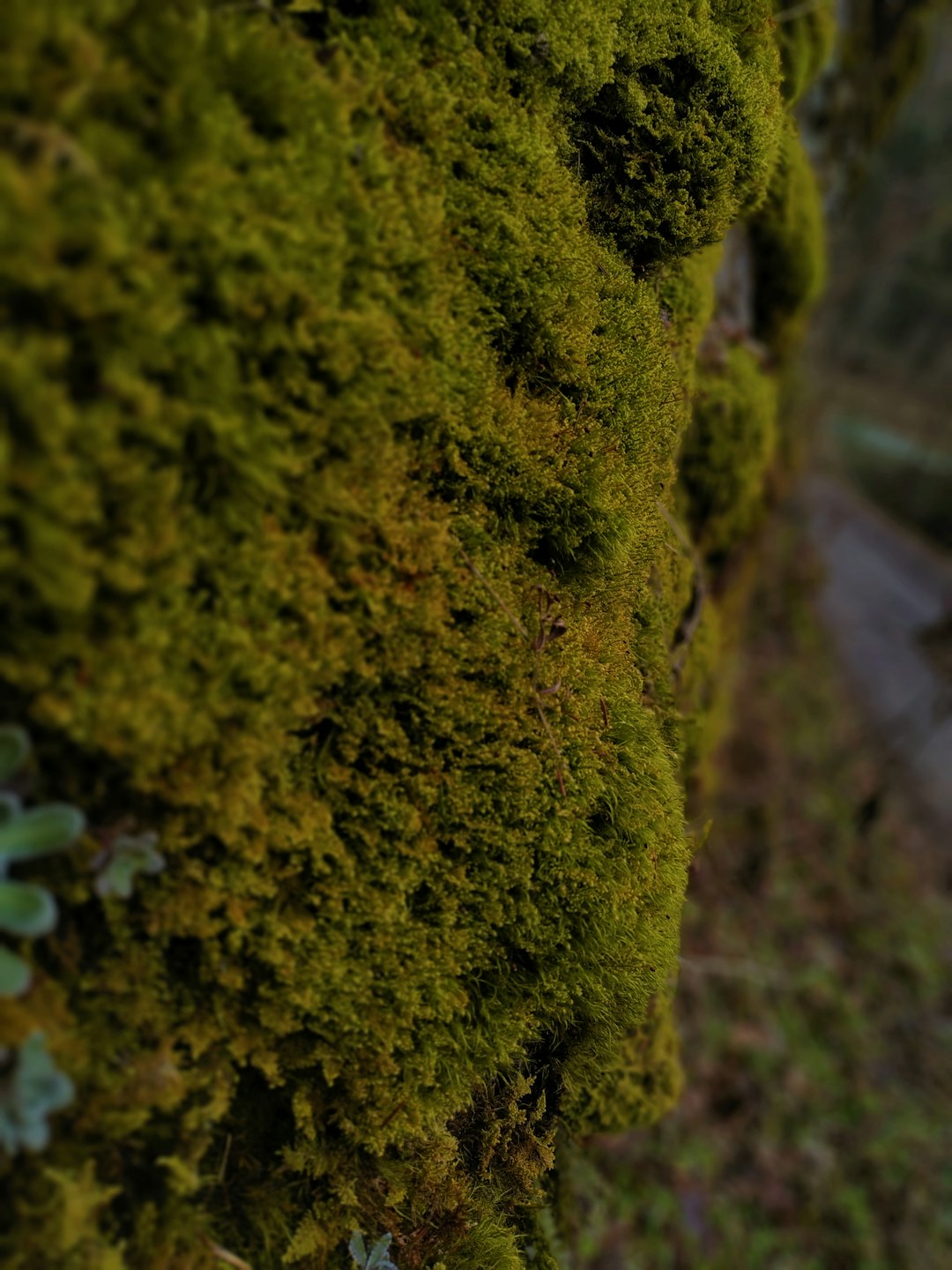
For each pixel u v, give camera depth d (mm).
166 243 186
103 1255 207
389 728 239
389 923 238
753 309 669
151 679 197
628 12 292
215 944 221
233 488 204
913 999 1247
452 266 252
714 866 1256
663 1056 421
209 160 189
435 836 246
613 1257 683
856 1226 890
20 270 169
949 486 3359
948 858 1679
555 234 272
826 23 532
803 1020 1110
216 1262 230
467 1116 274
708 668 549
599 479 280
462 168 256
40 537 179
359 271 218
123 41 183
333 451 219
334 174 213
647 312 317
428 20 247
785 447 1054
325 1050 235
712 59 303
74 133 174
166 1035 221
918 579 2969
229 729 212
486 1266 261
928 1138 1021
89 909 215
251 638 210
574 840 267
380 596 229
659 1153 841
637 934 281
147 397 184
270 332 202
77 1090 211
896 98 1070
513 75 271
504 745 255
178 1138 226
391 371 222
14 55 168
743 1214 843
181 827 212
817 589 2193
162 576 197
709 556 604
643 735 301
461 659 248
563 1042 292
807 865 1401
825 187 900
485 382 258
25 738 188
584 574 284
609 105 303
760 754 1550
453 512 255
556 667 271
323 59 228
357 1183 247
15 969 188
